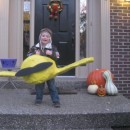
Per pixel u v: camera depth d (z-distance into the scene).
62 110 2.68
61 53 4.04
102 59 3.80
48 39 2.79
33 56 2.74
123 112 2.66
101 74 3.46
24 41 3.99
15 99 3.12
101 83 3.43
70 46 4.04
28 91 3.50
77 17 4.03
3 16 3.68
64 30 4.04
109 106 2.86
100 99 3.16
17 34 3.90
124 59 3.82
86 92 3.54
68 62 4.05
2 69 3.46
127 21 3.82
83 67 4.02
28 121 2.56
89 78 3.52
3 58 3.57
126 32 3.82
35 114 2.56
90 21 4.01
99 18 3.96
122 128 2.68
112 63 3.81
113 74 3.81
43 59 2.73
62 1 4.05
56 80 3.74
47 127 2.57
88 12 4.02
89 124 2.60
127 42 3.82
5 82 3.64
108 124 2.64
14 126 2.56
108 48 3.80
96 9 3.99
